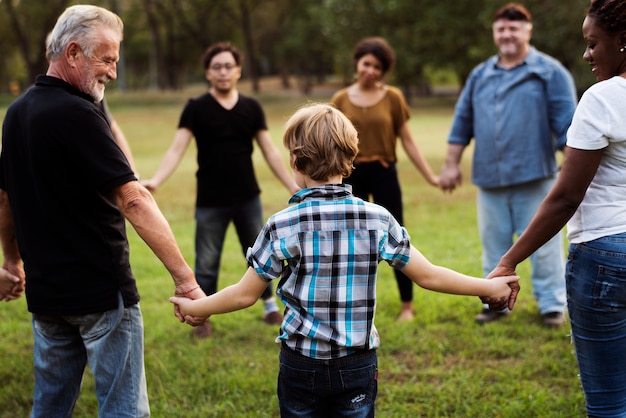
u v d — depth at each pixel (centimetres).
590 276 252
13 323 516
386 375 406
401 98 511
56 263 254
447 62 3428
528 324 489
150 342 462
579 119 245
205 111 486
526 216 496
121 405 263
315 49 4938
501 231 506
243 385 390
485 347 444
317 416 246
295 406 244
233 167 491
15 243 298
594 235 251
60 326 266
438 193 1085
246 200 498
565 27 2514
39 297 258
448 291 256
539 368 407
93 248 256
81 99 253
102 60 258
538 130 484
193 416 359
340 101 509
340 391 240
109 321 259
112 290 259
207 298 252
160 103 3916
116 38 262
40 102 253
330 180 243
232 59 486
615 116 239
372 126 498
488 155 496
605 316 252
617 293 248
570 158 247
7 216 285
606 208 249
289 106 3731
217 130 486
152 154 1766
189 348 452
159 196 1078
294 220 236
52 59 259
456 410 360
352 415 243
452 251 706
